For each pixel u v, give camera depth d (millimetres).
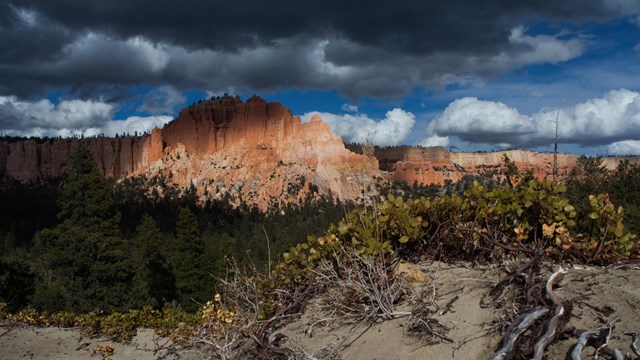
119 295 26438
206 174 154625
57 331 9289
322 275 4316
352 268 4230
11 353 8023
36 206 105500
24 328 9484
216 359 4340
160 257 38125
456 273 4262
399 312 3760
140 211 106125
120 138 176375
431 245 4734
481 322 3279
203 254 36375
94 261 26703
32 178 166625
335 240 4781
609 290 3279
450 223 4672
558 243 4109
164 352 7070
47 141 175750
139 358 7379
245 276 4770
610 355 2615
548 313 3016
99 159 170250
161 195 141125
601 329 2773
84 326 9523
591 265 4113
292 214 109750
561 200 4309
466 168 138250
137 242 42281
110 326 8750
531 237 4523
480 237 4496
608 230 4215
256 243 54250
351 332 3766
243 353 4168
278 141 161125
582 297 3223
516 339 2836
